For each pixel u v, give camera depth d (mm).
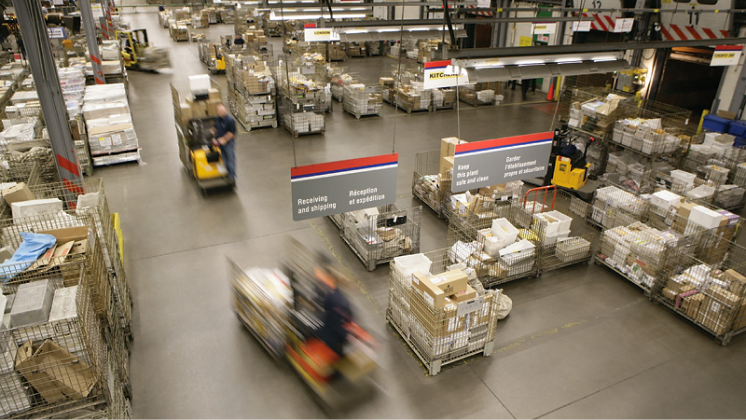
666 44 7164
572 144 11617
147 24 41375
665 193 9438
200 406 5719
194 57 27812
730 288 6867
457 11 13852
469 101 19438
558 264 8516
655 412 5766
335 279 6648
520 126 16422
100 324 4930
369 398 5875
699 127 13484
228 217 10164
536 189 9383
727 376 6332
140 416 5559
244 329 7008
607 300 7801
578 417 5684
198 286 7918
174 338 6762
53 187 9055
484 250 8148
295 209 6258
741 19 13383
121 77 19406
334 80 19984
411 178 12227
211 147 10984
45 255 4988
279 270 7262
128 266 8383
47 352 3900
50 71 7270
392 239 8531
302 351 6262
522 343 6844
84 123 12711
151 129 15617
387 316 7145
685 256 7941
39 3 7004
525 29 21000
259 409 5703
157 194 11133
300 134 15250
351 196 6598
